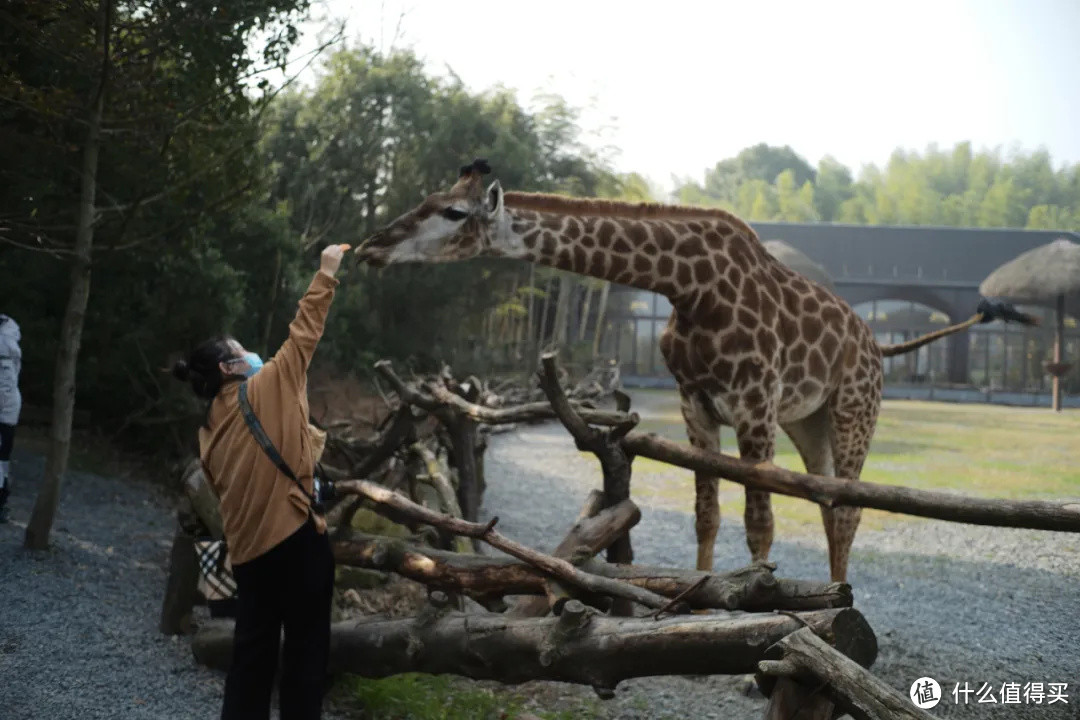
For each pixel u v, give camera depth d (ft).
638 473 36.55
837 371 16.94
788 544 24.48
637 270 14.84
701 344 15.25
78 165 23.06
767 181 282.97
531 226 14.53
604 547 14.73
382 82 53.36
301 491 9.70
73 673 13.11
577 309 95.86
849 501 13.08
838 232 101.24
